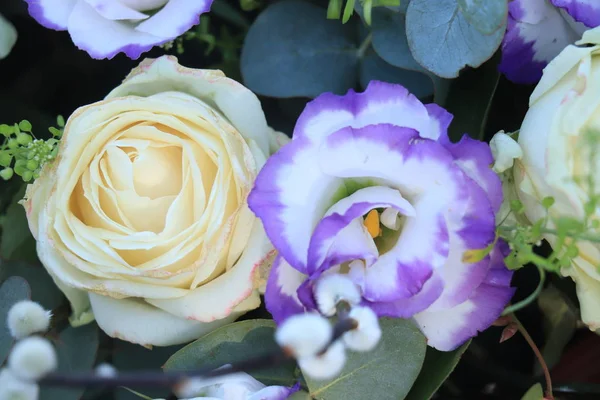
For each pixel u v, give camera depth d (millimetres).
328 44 508
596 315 464
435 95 488
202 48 546
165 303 476
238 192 464
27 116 535
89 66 547
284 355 395
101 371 404
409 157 440
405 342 458
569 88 452
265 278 470
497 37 463
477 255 446
